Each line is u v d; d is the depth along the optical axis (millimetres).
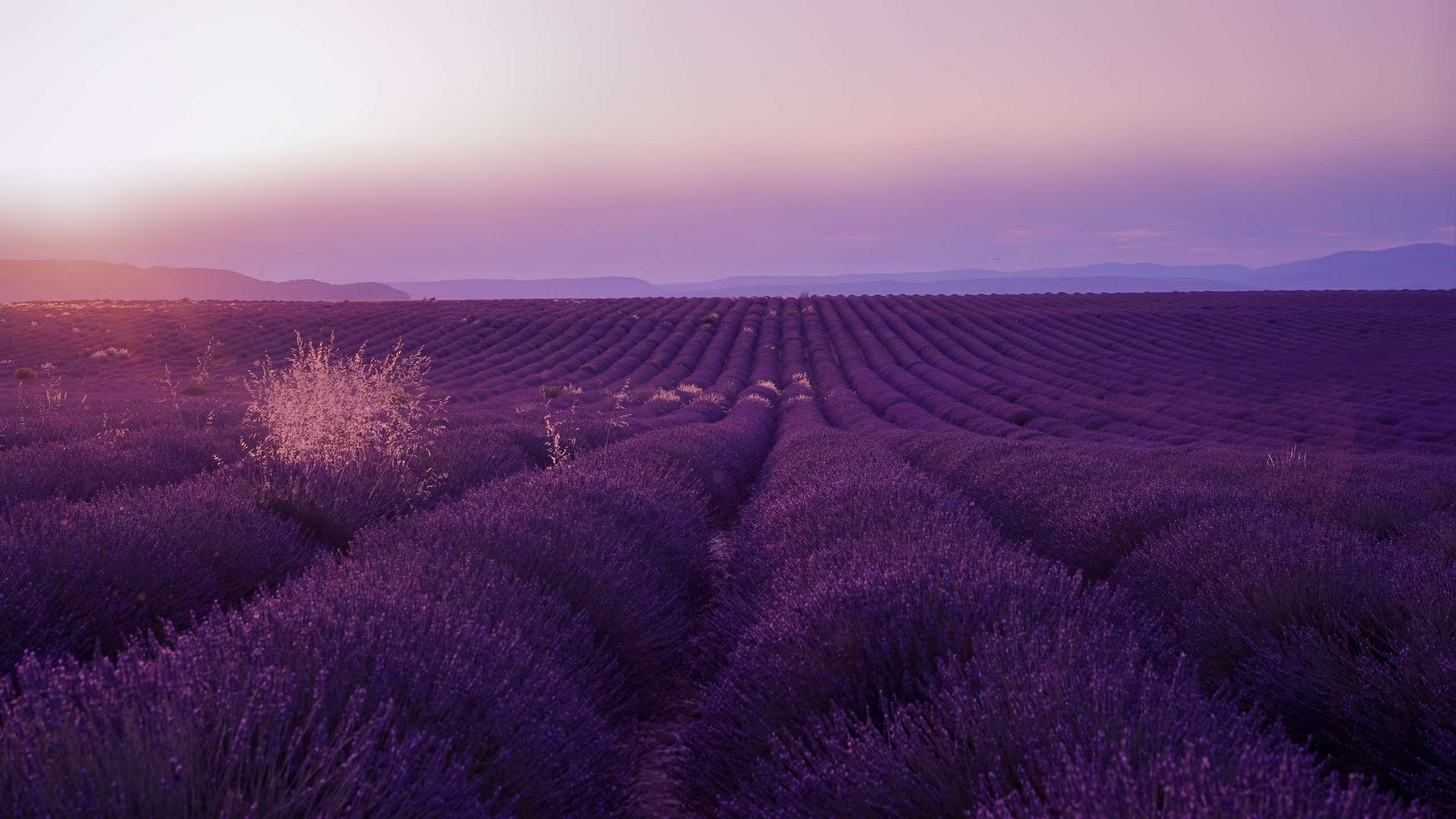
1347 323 56531
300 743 1847
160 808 1590
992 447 12078
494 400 32688
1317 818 1634
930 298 91938
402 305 75625
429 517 4805
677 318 73000
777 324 72188
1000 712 2188
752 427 19438
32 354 42562
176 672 2041
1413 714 2973
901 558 3754
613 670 3492
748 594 4492
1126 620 3447
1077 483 7750
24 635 2885
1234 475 10227
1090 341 53938
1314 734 3250
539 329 62188
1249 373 41406
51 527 3797
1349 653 3381
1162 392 37344
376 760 1857
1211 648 3891
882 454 10320
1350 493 7738
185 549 4035
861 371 46375
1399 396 33656
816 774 2232
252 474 6047
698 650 4074
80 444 8086
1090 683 2316
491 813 1980
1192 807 1551
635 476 7031
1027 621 2934
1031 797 1789
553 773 2297
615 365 47062
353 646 2346
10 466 6344
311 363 8008
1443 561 4918
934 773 2100
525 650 2707
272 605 2738
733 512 10070
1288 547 4488
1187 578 4637
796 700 2725
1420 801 2732
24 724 1688
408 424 8406
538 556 3941
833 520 5215
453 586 3168
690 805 2863
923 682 2703
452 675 2279
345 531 5574
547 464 11352
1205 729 2094
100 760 1666
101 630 3289
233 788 1742
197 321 54406
